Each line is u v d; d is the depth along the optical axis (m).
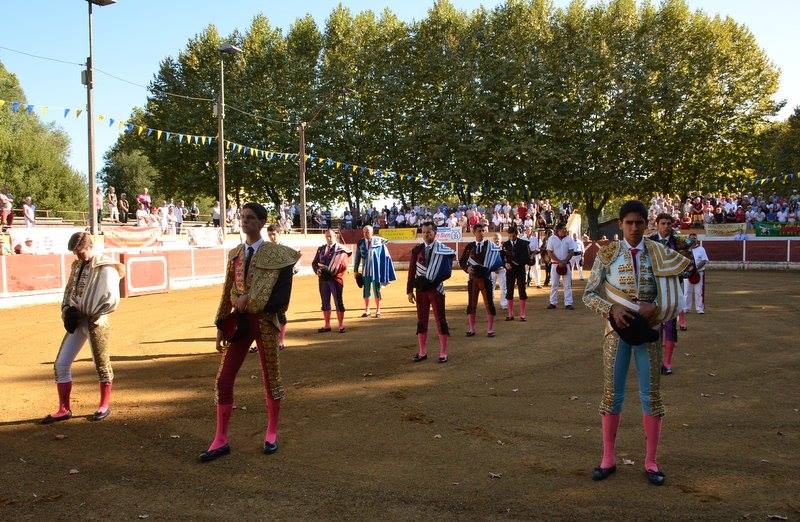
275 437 4.72
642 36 34.12
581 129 33.69
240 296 4.57
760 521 3.49
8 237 16.45
